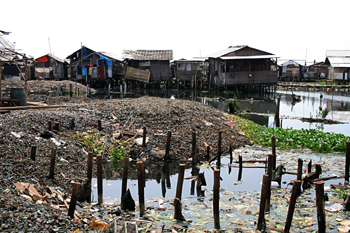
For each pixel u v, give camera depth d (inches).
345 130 925.2
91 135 634.8
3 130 502.9
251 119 1106.1
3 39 944.9
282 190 451.8
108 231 298.7
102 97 1555.1
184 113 824.9
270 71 1834.4
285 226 308.8
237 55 1879.9
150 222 337.4
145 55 2133.4
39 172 402.0
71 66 2177.7
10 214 271.0
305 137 738.8
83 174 469.7
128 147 616.4
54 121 644.7
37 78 2146.9
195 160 588.7
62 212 315.3
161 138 666.8
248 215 364.2
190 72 2161.7
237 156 636.7
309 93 2102.6
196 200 416.8
